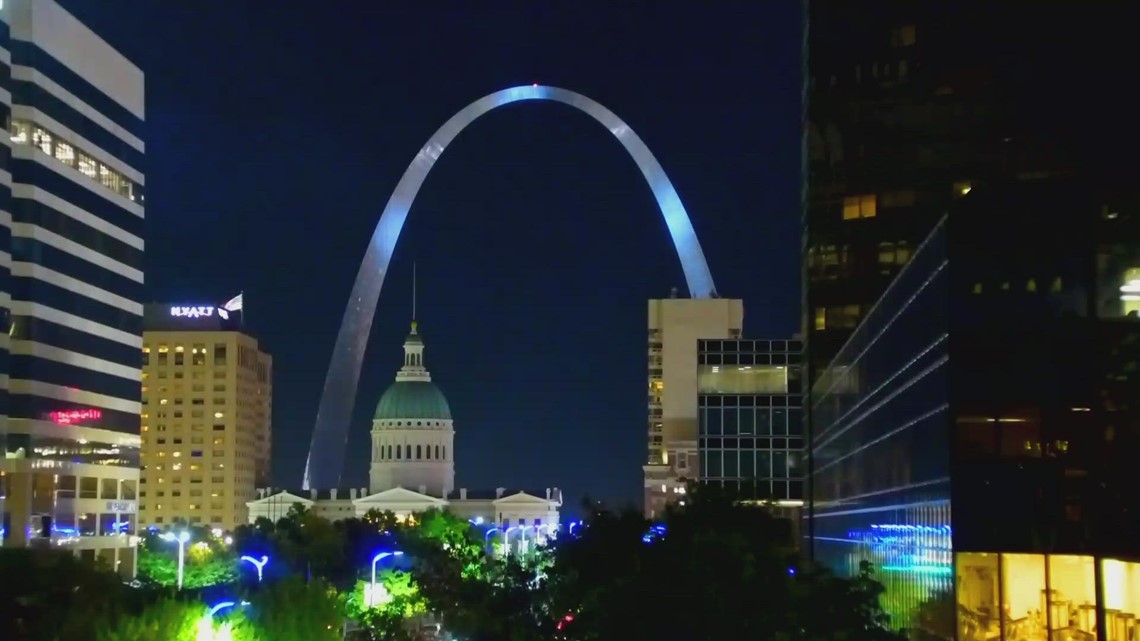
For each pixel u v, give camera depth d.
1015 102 140.12
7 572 120.25
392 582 185.12
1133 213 75.00
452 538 194.38
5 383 185.75
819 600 72.88
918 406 86.69
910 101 145.25
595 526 114.25
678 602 72.19
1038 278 75.88
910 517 89.56
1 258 184.75
